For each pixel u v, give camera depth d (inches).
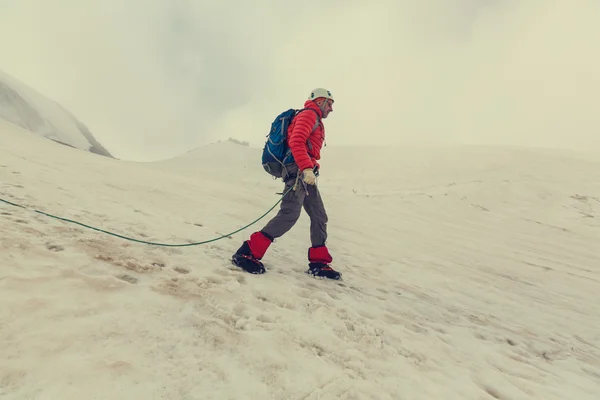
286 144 138.7
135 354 66.3
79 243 117.9
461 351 115.0
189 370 66.3
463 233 447.5
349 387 74.0
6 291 74.0
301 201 139.1
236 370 70.1
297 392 68.3
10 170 235.0
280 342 85.6
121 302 83.5
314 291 132.3
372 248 292.0
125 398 54.9
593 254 397.7
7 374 53.5
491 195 677.9
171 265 121.9
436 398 80.2
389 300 152.9
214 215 277.3
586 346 156.1
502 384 97.5
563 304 222.1
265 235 136.3
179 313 86.4
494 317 170.7
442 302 175.6
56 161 366.0
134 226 167.9
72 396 52.4
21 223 123.6
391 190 749.3
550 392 99.2
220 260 141.4
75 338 65.7
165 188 374.6
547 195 676.1
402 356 98.3
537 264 331.9
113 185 300.4
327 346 90.8
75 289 83.4
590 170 829.2
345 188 794.8
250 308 101.4
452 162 994.7
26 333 63.4
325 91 138.7
